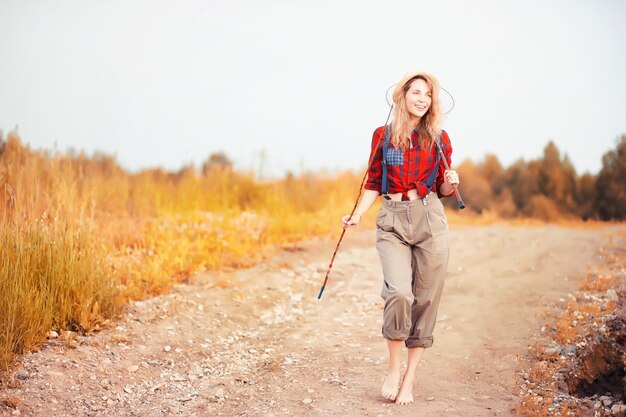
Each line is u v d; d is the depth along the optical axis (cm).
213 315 689
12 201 698
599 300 710
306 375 558
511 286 786
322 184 1378
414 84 480
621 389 545
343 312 730
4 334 536
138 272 742
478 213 1689
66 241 632
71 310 606
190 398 520
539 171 1712
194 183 1213
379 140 492
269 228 1027
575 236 1088
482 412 476
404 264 478
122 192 1048
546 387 526
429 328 490
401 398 490
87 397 507
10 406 475
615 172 1666
